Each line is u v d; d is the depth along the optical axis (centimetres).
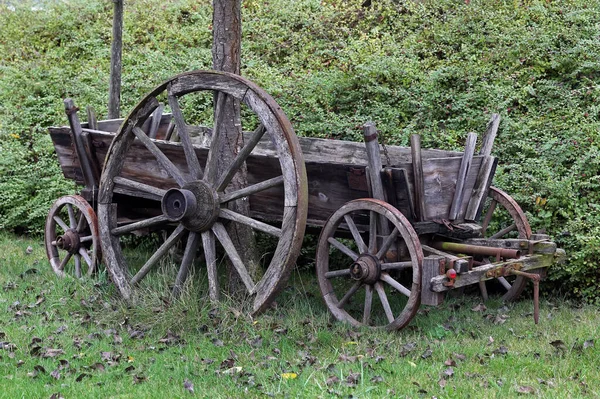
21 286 711
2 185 991
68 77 1195
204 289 651
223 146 650
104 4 1424
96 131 729
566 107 860
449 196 603
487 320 615
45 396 450
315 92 973
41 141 1038
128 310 620
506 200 675
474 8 1070
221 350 533
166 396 448
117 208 763
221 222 629
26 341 550
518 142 800
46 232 780
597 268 675
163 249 646
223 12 645
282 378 469
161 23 1306
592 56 909
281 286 580
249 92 589
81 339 559
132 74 1138
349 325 592
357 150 720
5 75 1211
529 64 959
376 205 572
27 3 1455
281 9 1258
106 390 461
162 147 678
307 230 704
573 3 1035
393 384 460
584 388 453
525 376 477
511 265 586
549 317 620
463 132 866
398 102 934
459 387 453
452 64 981
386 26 1149
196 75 617
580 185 727
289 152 568
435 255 562
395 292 704
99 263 723
